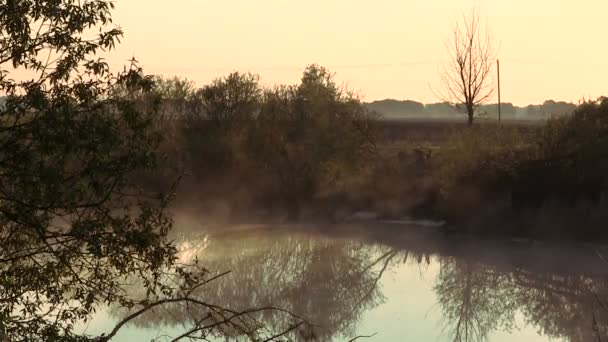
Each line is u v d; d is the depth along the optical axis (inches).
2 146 494.3
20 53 509.7
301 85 3058.6
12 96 503.8
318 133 2967.5
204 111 3132.4
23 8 513.0
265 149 2970.0
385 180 2945.4
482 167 2465.6
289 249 2223.2
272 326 1216.8
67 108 494.3
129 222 525.7
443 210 2623.0
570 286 1603.1
